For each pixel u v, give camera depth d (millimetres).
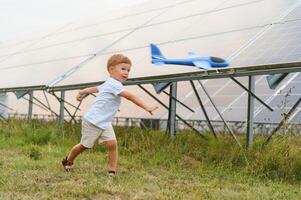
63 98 10414
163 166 6898
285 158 6406
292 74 8828
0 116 13125
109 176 5574
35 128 10195
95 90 6031
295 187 5582
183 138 8312
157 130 8789
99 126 5637
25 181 4941
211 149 7484
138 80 8047
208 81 10102
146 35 11945
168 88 9875
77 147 5812
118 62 5848
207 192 4855
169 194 4660
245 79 9406
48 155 7352
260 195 4852
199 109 9195
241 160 6809
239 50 8469
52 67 12555
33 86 10484
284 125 7238
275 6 10180
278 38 8469
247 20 9984
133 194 4586
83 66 10938
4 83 13102
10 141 8938
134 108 10102
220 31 9852
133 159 7285
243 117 8133
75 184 4898
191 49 9289
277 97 8445
